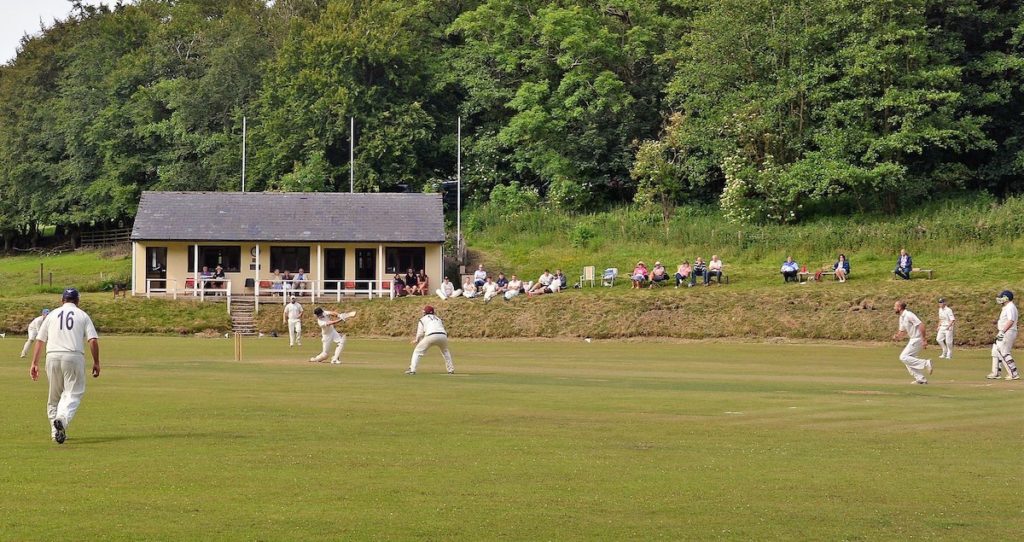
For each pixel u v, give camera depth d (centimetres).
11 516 1057
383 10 7988
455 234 7119
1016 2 6931
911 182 6612
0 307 5153
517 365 3228
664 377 2750
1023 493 1217
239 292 6134
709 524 1064
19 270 7744
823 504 1155
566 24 7619
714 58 6969
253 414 1809
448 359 2839
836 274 5359
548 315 5103
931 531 1045
